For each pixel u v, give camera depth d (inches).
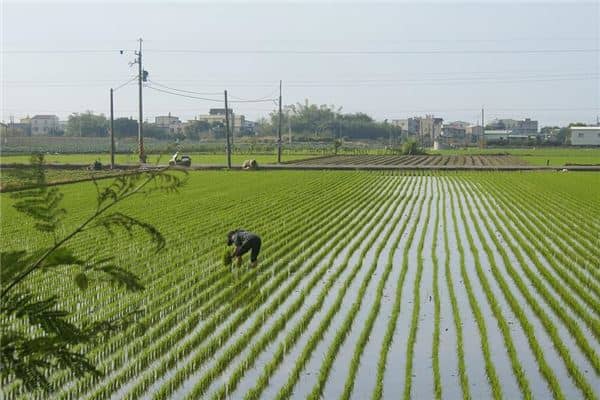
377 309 678.5
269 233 1115.3
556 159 3801.7
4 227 1138.7
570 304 697.6
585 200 1658.5
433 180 2285.9
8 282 231.3
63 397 446.0
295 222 1250.0
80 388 464.8
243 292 726.5
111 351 539.2
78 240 1011.9
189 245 997.8
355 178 2340.1
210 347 549.3
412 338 575.8
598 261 903.1
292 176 2400.3
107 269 251.8
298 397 470.9
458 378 503.5
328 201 1616.6
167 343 557.0
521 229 1189.7
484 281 786.2
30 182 249.6
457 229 1215.6
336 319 650.2
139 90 2746.1
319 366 527.8
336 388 487.2
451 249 1021.8
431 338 596.1
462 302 712.4
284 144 5733.3
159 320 625.9
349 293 748.6
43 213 247.0
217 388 480.4
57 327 232.7
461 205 1573.6
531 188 1979.6
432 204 1594.5
